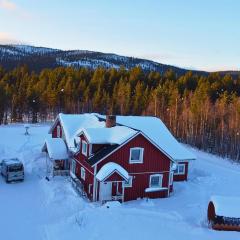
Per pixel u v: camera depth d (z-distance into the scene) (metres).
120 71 118.62
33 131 61.50
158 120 44.44
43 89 98.31
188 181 39.88
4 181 36.22
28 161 42.12
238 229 24.45
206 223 26.05
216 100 88.94
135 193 33.22
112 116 36.62
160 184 34.09
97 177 31.14
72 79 105.38
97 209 27.31
